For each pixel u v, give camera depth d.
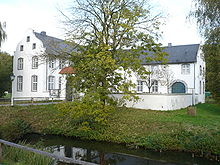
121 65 10.03
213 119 12.51
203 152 8.38
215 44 12.05
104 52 9.18
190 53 26.09
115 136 10.75
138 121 12.38
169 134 9.84
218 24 10.91
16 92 29.53
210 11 10.62
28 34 28.75
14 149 6.77
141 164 8.09
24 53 29.03
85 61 9.89
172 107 17.72
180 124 11.11
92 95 9.08
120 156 9.00
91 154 9.37
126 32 11.40
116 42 11.96
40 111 16.36
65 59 13.20
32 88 28.05
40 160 6.30
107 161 8.53
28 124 12.96
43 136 12.41
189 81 25.20
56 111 16.09
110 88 10.84
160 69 25.44
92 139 11.19
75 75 10.70
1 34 22.16
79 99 9.99
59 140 11.58
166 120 12.15
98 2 12.43
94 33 11.66
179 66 25.91
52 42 13.77
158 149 9.23
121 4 12.22
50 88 27.81
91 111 9.30
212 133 9.30
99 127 11.64
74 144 10.83
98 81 9.93
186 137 9.25
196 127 10.41
